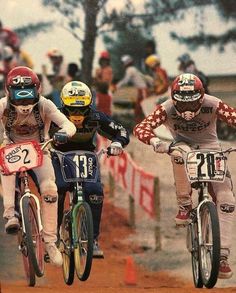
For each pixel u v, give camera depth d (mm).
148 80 34531
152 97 34469
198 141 14781
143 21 37219
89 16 36906
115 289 13984
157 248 25734
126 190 27172
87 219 14039
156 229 25734
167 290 13875
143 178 25938
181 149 14125
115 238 26875
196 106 14188
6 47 35594
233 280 23703
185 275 24219
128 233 27172
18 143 13883
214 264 13656
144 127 14461
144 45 36594
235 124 14484
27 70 13695
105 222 27766
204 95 14500
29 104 13609
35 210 13992
